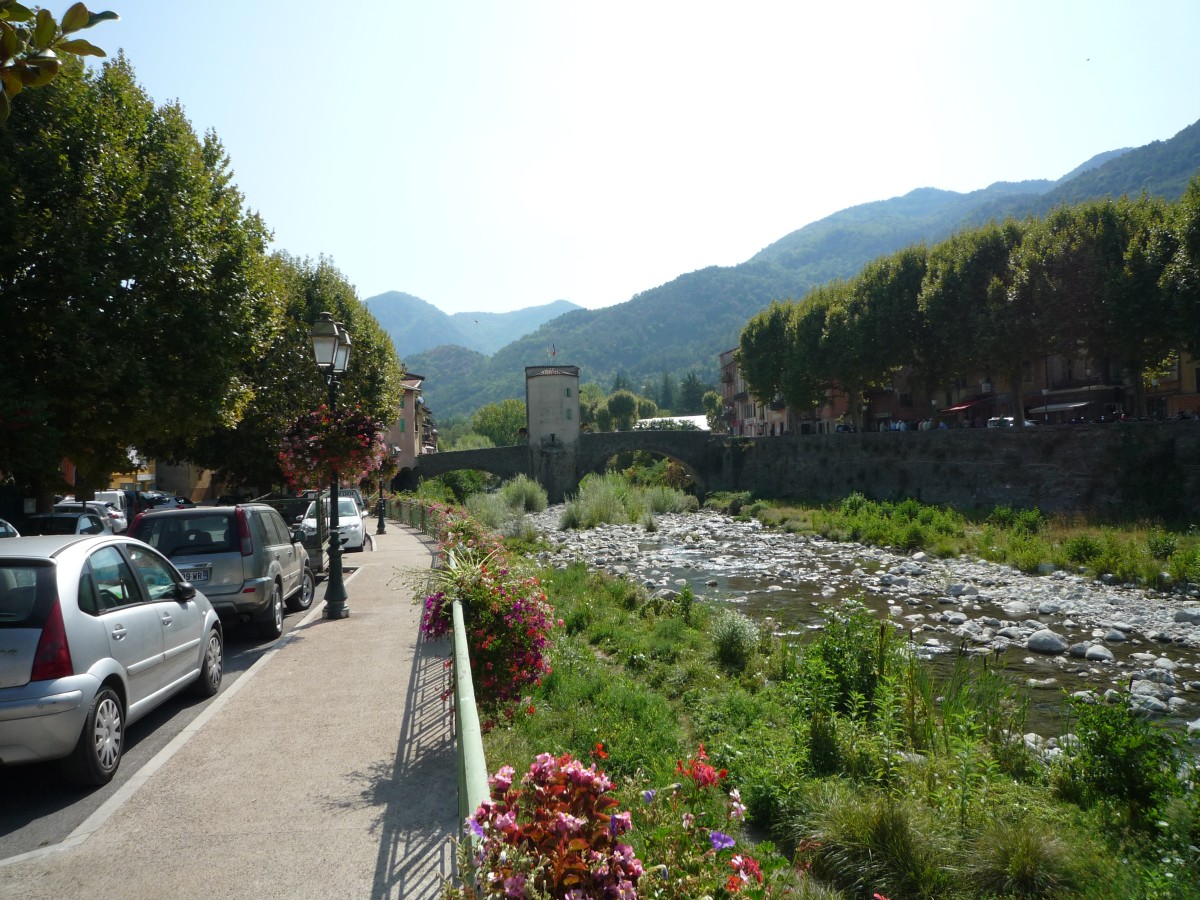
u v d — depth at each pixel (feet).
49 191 53.31
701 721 35.17
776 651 49.39
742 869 10.09
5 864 15.61
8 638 18.49
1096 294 126.21
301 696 27.86
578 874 7.55
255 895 14.35
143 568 24.77
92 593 20.74
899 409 232.53
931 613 66.49
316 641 37.11
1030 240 139.74
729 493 205.77
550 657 40.83
